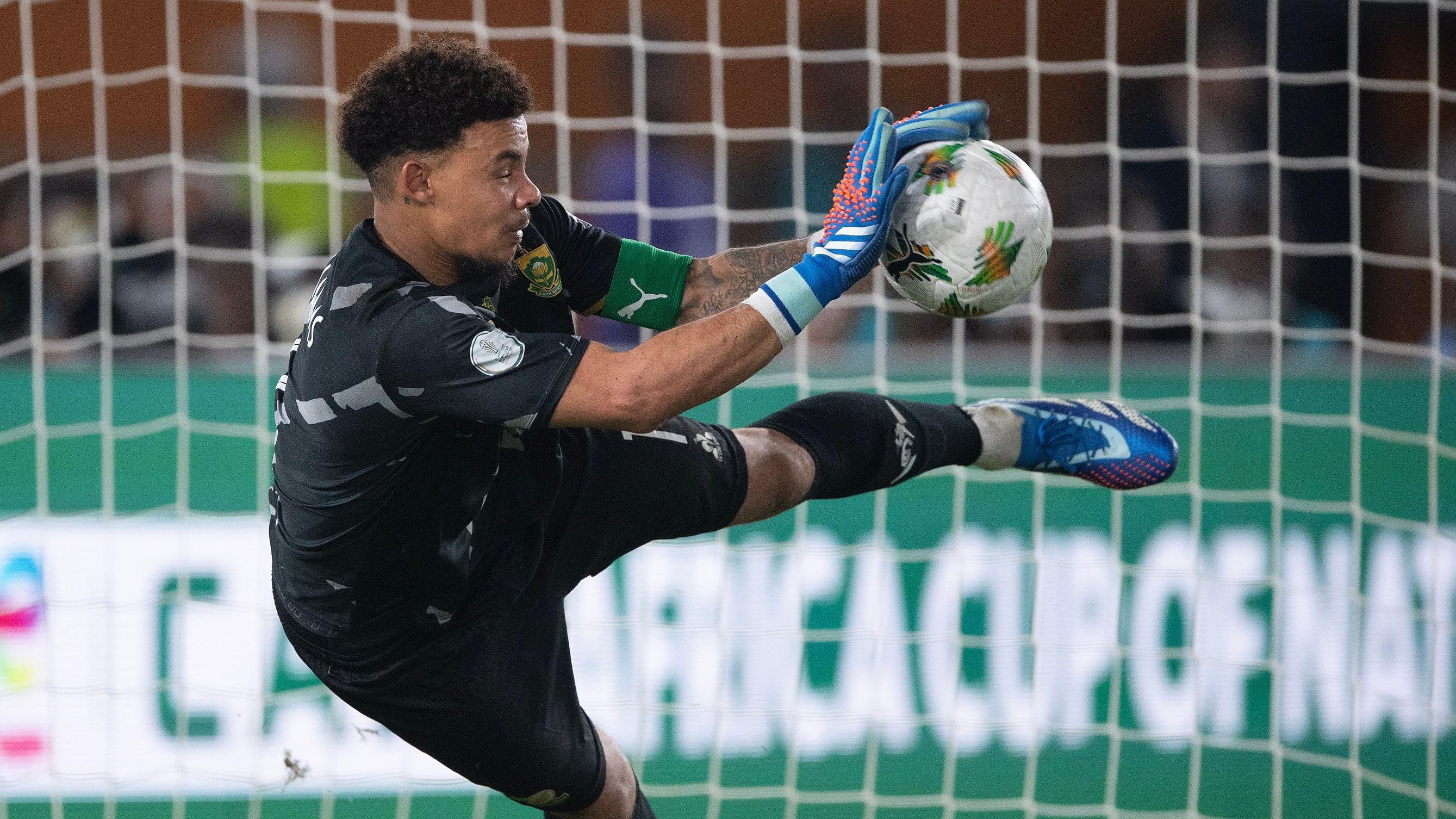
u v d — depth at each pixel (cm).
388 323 789
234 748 1590
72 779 1548
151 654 1692
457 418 809
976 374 2247
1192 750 1628
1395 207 2623
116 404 2095
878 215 837
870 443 1012
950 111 939
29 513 1878
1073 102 2853
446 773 1577
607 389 773
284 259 2234
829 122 2920
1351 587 1878
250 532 1831
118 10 2942
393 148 797
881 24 2927
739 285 995
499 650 920
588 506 939
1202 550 1922
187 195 2672
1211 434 2155
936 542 1894
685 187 2880
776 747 1627
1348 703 1711
